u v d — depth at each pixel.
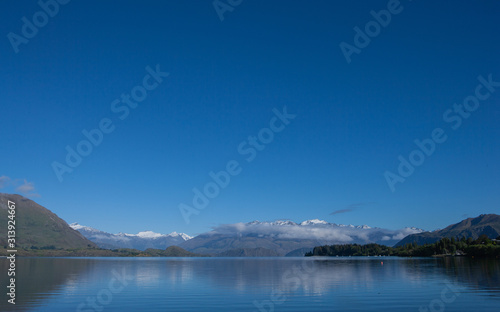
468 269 96.75
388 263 157.00
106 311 36.84
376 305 39.72
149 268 130.12
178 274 94.31
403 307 38.41
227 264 185.12
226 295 48.78
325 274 89.50
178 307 39.09
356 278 75.38
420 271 93.44
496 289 51.44
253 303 41.66
